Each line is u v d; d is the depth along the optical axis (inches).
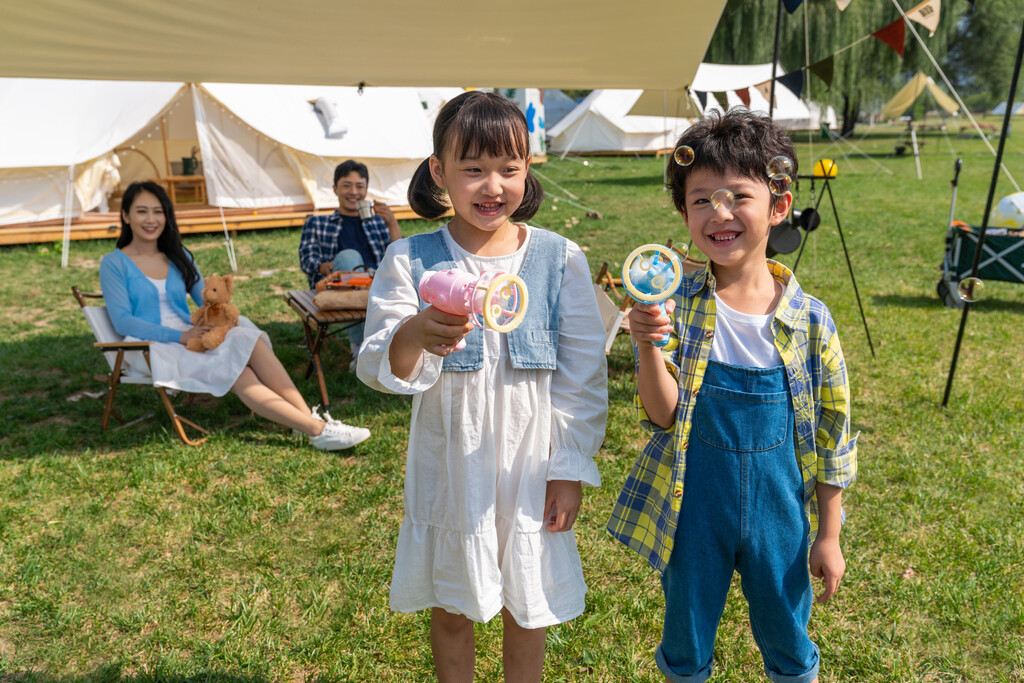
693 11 183.6
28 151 382.0
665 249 57.6
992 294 282.8
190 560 118.6
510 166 60.9
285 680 93.8
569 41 198.1
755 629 70.4
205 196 474.9
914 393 183.3
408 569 67.7
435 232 67.8
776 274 67.1
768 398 63.5
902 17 160.6
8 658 97.7
